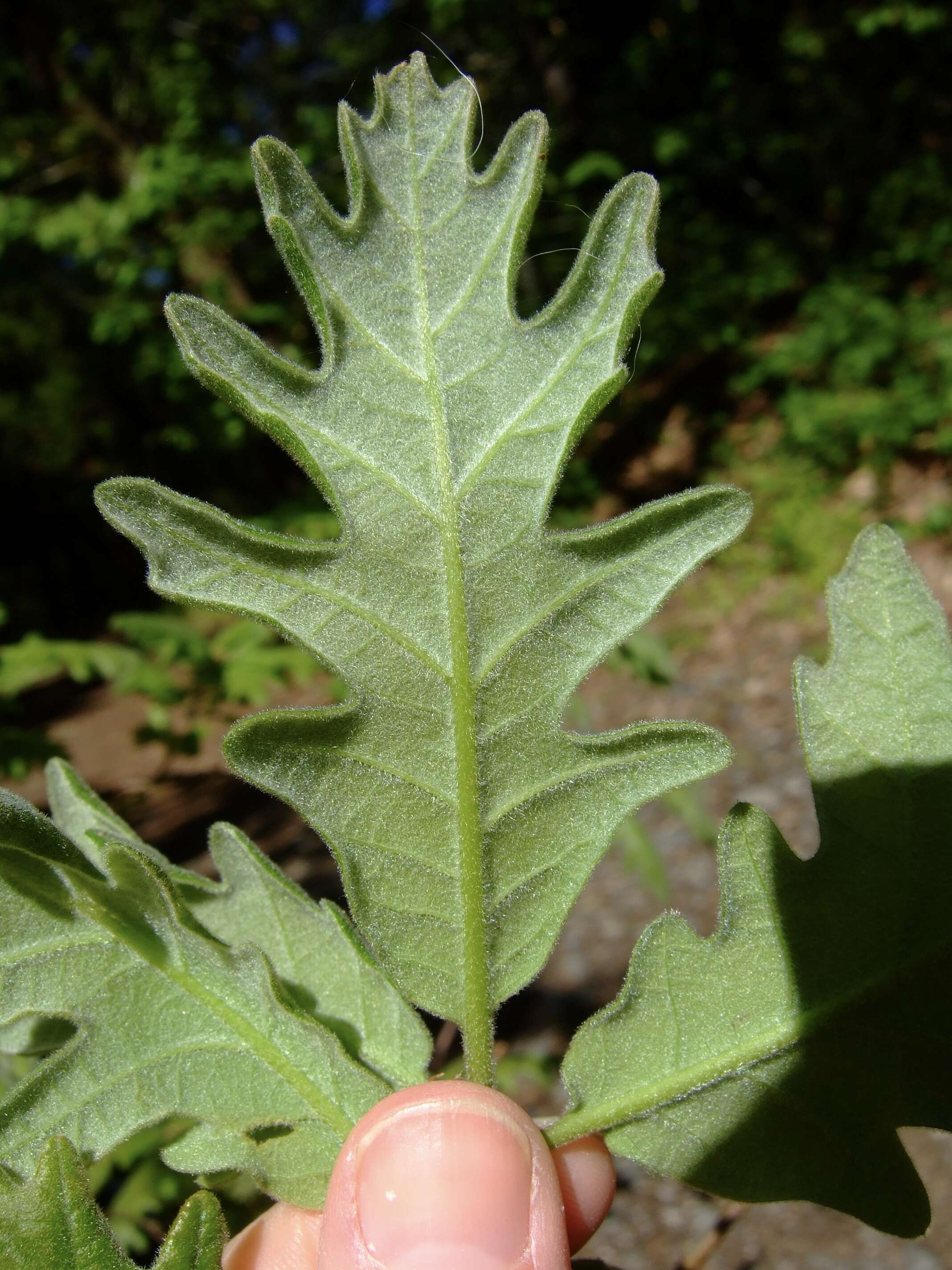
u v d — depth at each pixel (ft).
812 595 2.41
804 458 2.81
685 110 3.71
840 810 0.28
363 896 0.27
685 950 0.28
